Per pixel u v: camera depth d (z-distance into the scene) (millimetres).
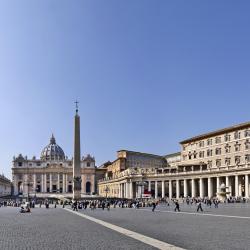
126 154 192000
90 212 69562
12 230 34250
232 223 38250
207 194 132000
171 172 143625
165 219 46250
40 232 32188
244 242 24359
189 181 141000
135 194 155375
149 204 100562
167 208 81750
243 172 109938
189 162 145875
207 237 27109
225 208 71438
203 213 57406
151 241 25453
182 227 34969
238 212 57719
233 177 119312
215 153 131250
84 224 40469
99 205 96938
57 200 142500
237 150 120938
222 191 104812
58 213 66875
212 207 77000
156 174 146750
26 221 46094
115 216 54844
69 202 119062
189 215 53375
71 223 42094
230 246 22766
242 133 119312
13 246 23797
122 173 172250
